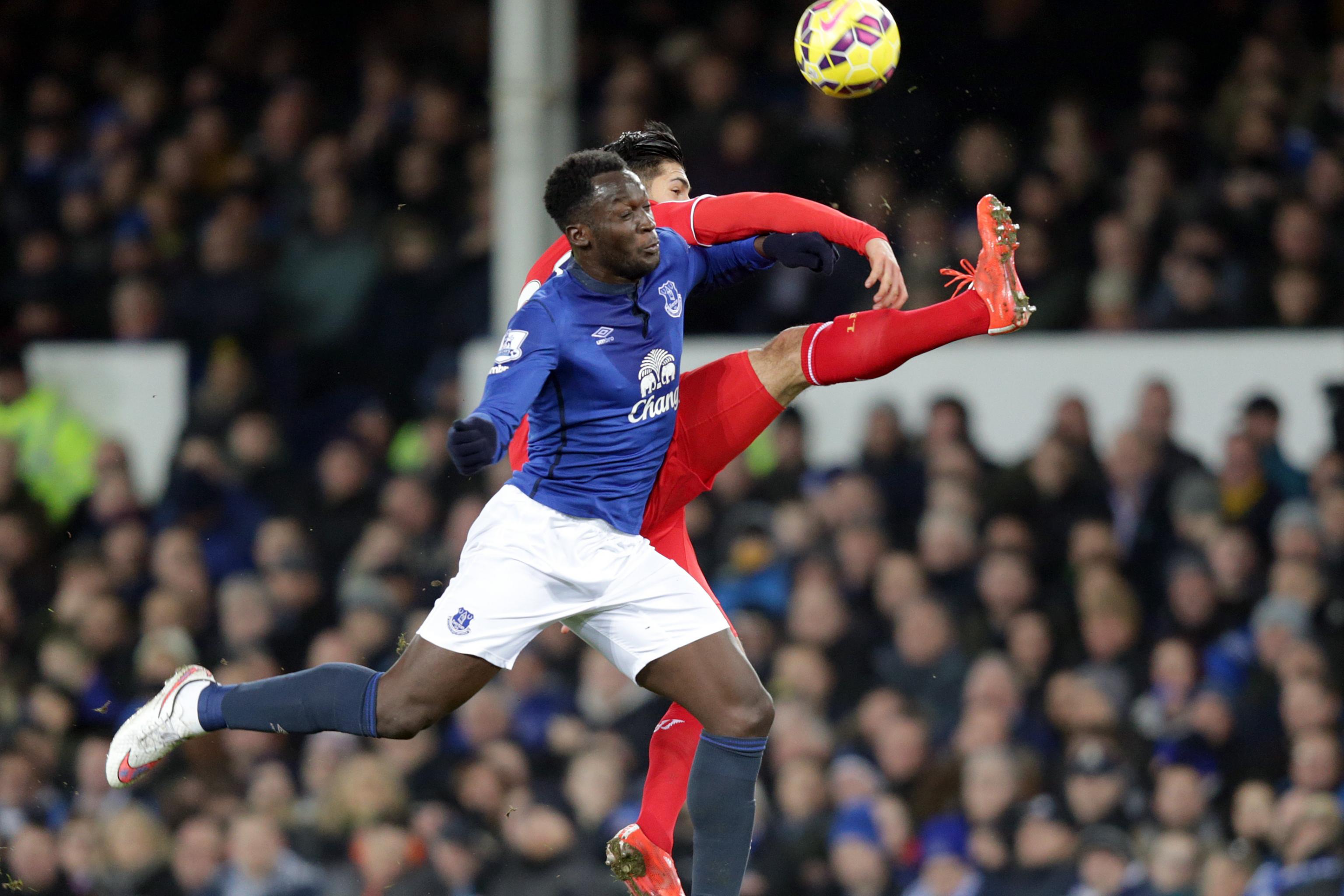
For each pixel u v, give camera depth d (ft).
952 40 103.71
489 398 37.14
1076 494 86.99
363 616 86.28
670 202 44.11
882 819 74.13
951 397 89.81
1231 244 94.73
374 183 105.60
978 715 77.20
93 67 119.44
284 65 115.65
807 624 82.12
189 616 90.22
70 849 80.79
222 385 100.99
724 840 40.75
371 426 98.27
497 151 75.97
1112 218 95.91
